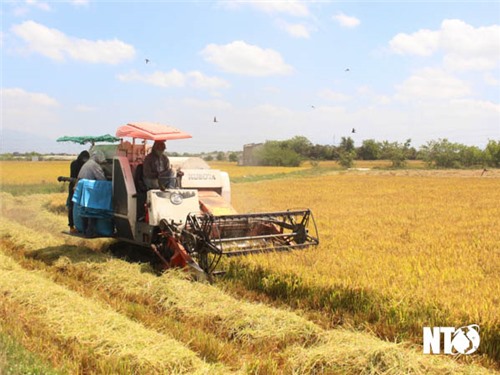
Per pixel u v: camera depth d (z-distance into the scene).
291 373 5.36
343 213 18.06
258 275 8.23
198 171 10.71
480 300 6.48
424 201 23.73
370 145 103.19
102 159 10.94
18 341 5.63
